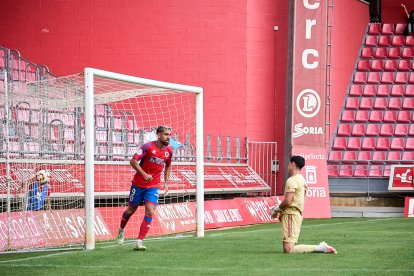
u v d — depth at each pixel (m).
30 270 30.98
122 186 57.22
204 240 45.75
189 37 79.06
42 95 51.22
